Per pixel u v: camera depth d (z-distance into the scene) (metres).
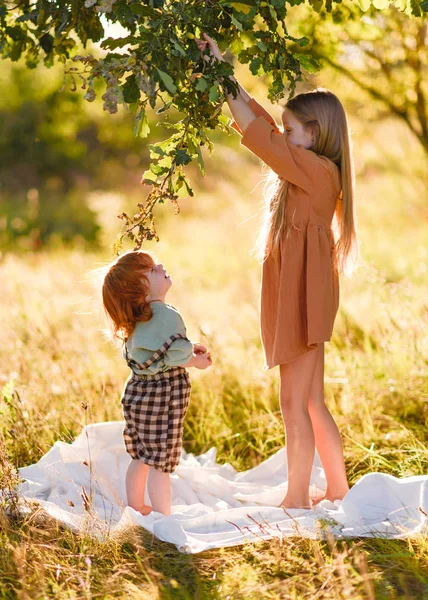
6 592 2.49
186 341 3.05
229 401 4.57
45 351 5.32
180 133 2.98
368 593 2.32
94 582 2.58
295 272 3.14
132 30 2.93
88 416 4.16
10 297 7.31
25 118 16.33
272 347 3.24
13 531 2.84
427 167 7.77
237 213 13.66
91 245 12.83
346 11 3.86
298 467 3.20
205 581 2.58
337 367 4.85
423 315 4.75
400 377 4.44
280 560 2.64
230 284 8.59
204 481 3.52
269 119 3.23
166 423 3.09
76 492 3.34
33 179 17.84
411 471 3.50
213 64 2.80
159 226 14.23
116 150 19.91
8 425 3.91
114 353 5.47
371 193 11.06
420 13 3.17
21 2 3.49
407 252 8.55
